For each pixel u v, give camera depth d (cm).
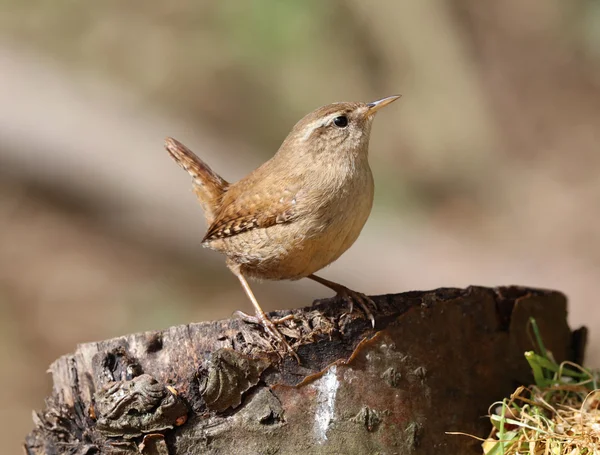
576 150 1361
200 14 1423
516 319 561
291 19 1356
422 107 1393
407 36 1386
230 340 479
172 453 460
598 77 1405
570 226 1266
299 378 475
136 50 1438
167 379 474
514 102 1408
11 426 1116
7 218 1331
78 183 1324
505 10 1442
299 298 1260
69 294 1271
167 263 1312
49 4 1448
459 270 1215
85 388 500
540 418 503
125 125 1352
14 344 1217
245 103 1410
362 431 475
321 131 571
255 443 464
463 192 1359
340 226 564
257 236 575
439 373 507
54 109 1334
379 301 504
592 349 1083
